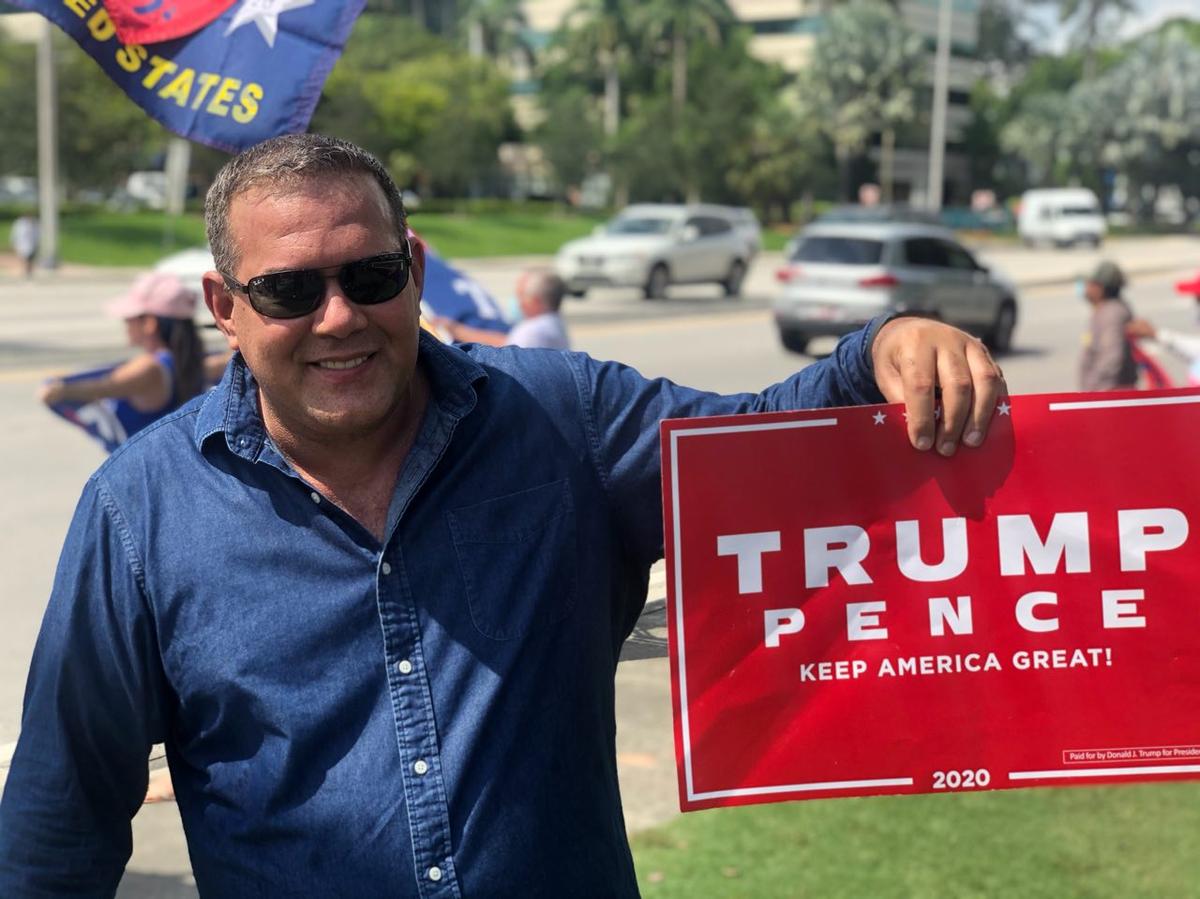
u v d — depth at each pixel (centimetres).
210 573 174
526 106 8400
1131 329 744
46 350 1577
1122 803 439
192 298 526
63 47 3700
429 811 171
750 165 5944
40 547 710
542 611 180
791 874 384
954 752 194
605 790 185
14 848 181
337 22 308
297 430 179
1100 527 192
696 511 192
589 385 192
